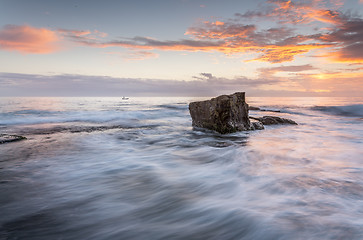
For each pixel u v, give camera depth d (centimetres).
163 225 335
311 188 444
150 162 712
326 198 392
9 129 1451
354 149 839
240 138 1123
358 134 1235
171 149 902
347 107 3228
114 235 310
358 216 323
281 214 337
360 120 2038
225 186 495
